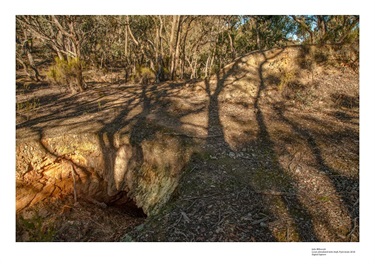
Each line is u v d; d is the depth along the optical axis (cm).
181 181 373
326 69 760
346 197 325
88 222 455
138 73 1198
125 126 550
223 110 625
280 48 807
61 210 492
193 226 285
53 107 739
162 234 279
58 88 1054
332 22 1077
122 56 2055
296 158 416
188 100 706
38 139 521
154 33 1622
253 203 318
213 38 1672
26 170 512
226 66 835
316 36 1046
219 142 464
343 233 276
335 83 711
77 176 562
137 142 493
